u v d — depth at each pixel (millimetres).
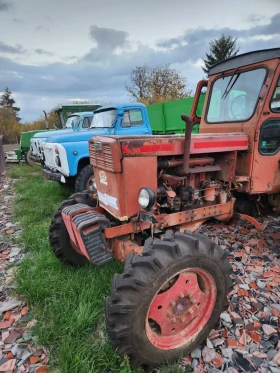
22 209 4836
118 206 2152
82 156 5148
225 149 2502
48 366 1793
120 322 1580
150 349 1689
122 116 5641
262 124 2588
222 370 1750
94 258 2047
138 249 2213
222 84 2971
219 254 1890
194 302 1849
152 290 1619
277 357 1816
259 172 2711
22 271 2766
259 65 2584
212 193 2574
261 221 3832
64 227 2674
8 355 1906
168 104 8828
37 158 8688
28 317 2240
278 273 2756
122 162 2037
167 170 2398
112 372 1724
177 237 1858
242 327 2094
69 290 2408
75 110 10625
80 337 1954
